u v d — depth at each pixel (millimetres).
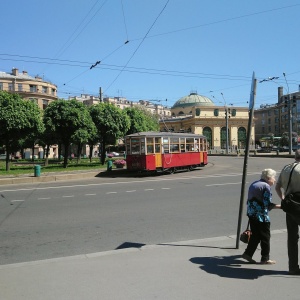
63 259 6020
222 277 4992
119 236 7848
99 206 11883
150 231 8234
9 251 6852
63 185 19547
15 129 27109
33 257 6461
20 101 27609
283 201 5070
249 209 5656
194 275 5086
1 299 4391
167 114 149375
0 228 8766
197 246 6691
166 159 25984
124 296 4406
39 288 4715
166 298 4328
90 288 4676
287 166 5215
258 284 4727
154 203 12266
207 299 4285
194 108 101812
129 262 5750
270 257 5895
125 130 36219
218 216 9844
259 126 130875
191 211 10625
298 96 106375
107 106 35188
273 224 8773
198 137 30453
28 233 8250
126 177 24484
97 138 37562
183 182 19656
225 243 6902
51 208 11648
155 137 25312
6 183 20938
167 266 5504
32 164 44438
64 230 8492
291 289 4551
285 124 114125
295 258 5074
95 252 6688
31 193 16016
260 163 36062
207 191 15234
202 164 31281
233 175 23703
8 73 86000
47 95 84125
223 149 97750
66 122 30219
